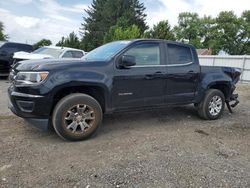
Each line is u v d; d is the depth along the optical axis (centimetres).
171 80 593
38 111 464
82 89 512
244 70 2153
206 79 652
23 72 474
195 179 362
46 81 460
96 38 6150
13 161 403
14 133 519
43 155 427
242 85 1712
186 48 635
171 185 347
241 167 402
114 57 527
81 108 488
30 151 440
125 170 380
